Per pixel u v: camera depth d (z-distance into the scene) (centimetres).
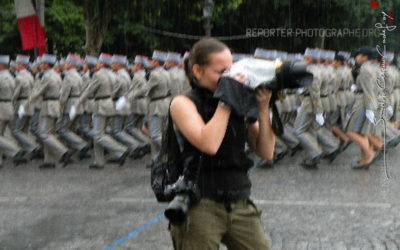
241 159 297
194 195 285
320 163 1079
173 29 2075
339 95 1193
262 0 2336
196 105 290
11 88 1120
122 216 702
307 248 567
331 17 2445
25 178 991
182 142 292
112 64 1162
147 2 1675
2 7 2084
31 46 1525
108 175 1009
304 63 271
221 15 2206
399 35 1872
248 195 298
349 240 591
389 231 621
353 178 926
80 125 1224
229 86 272
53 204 777
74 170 1071
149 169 1068
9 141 1116
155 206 752
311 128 1020
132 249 571
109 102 1101
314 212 705
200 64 289
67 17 2047
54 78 1113
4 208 758
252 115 274
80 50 2145
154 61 1094
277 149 1059
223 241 305
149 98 1086
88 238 612
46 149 1099
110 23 2062
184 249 291
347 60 1240
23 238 616
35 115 1139
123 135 1185
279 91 296
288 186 868
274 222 662
